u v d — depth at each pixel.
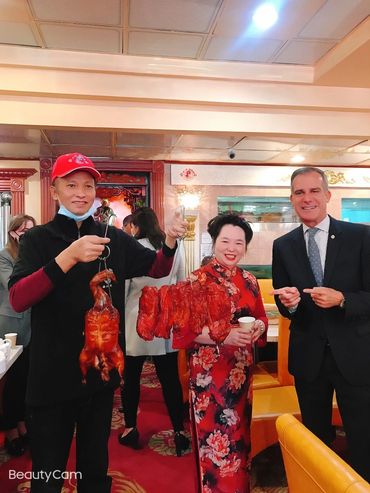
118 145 4.71
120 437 2.52
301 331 1.75
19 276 1.26
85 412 1.37
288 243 1.83
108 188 5.67
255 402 2.11
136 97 3.29
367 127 3.79
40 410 1.29
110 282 1.32
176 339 1.44
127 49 3.05
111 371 1.37
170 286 1.43
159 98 3.32
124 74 3.25
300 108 3.62
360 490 0.59
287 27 2.75
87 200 1.32
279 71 3.42
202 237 5.78
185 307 1.41
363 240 1.67
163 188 5.69
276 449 2.46
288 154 5.34
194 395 1.52
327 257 1.69
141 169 5.63
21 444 2.45
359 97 3.64
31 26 2.71
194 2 2.44
